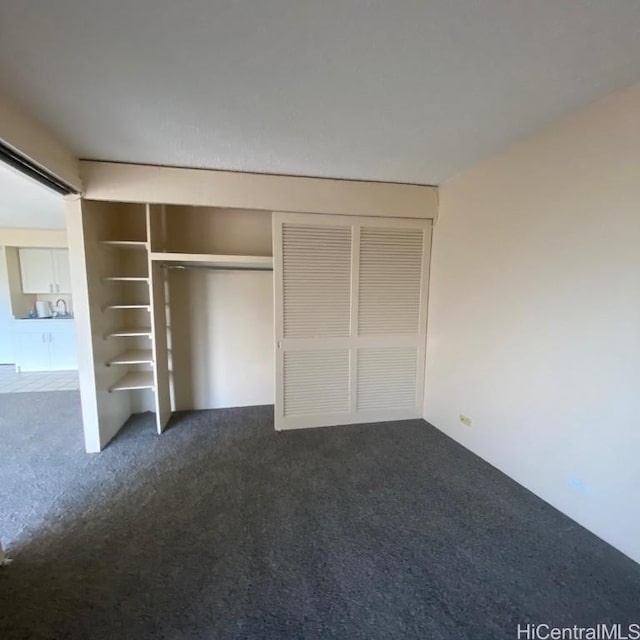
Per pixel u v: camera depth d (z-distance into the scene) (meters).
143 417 3.73
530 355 2.33
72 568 1.72
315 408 3.44
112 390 3.23
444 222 3.25
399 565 1.76
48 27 1.26
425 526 2.05
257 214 3.80
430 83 1.65
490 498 2.32
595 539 1.94
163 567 1.74
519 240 2.39
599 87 1.70
